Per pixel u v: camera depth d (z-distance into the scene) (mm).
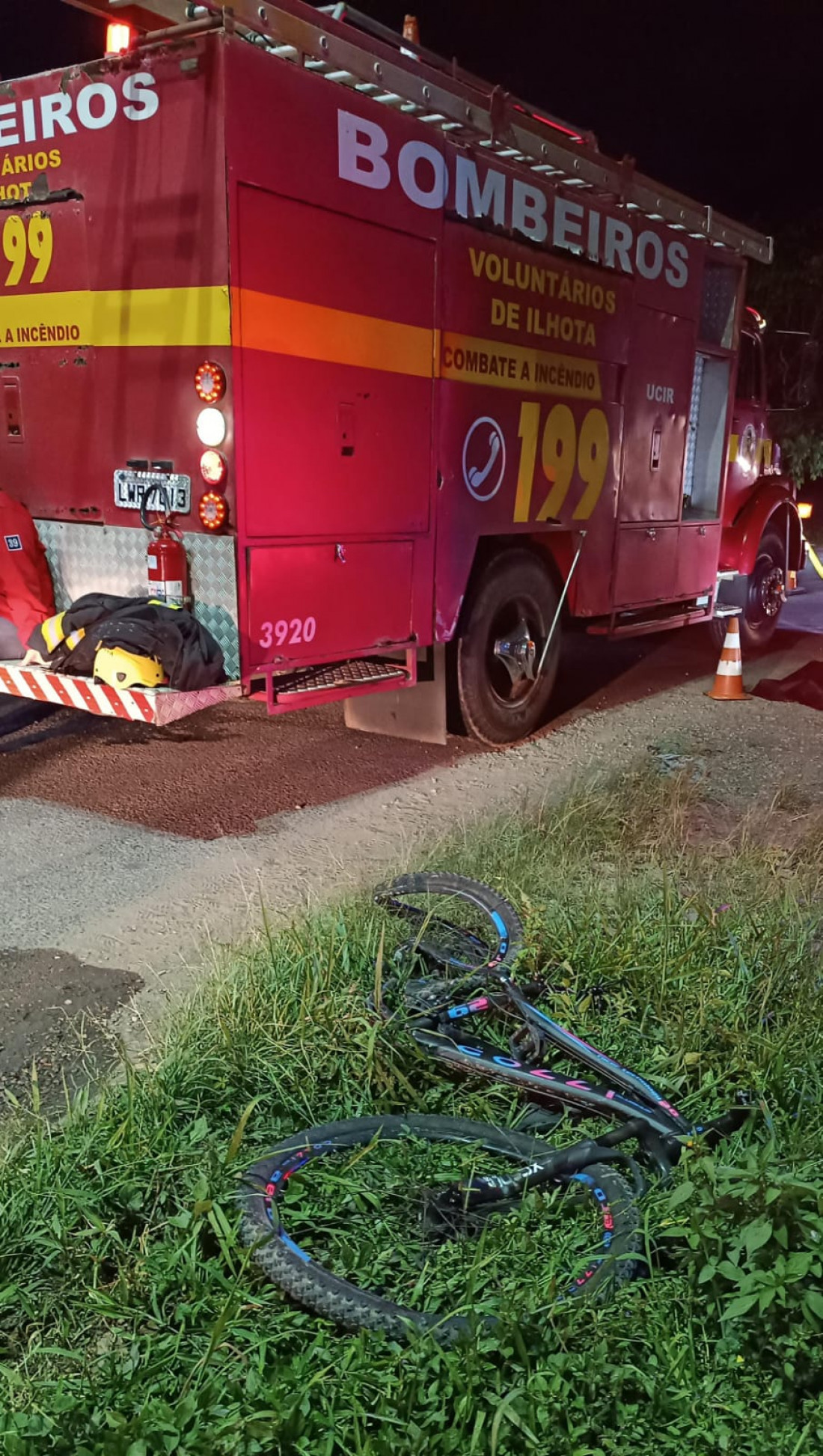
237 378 4332
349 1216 2424
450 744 6348
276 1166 2424
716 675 7602
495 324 5617
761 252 8148
